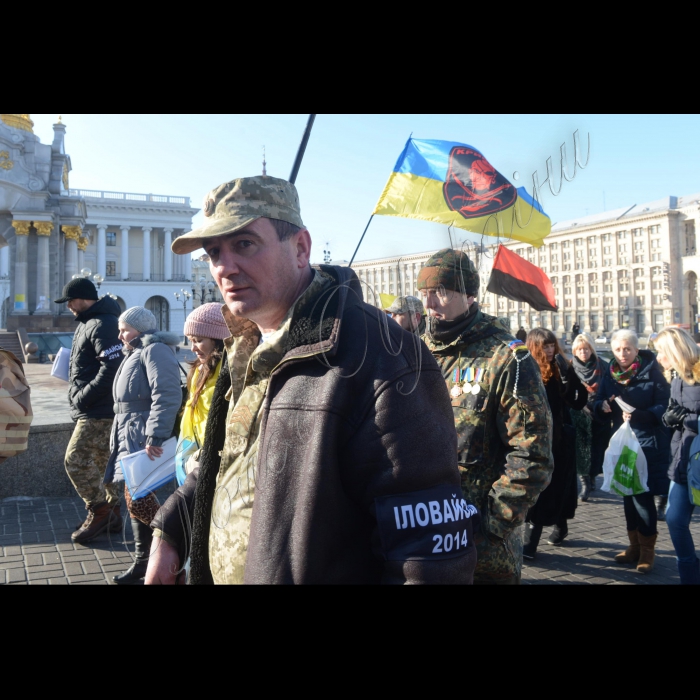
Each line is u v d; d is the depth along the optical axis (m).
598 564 4.39
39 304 36.31
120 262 67.06
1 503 5.85
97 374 4.70
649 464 4.20
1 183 34.78
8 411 2.07
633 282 27.73
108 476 4.20
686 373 3.56
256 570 1.13
